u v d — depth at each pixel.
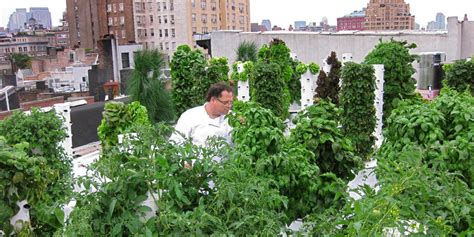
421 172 1.95
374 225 1.57
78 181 1.95
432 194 1.88
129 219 1.86
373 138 4.97
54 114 4.00
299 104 7.98
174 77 6.85
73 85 22.41
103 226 1.86
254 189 2.01
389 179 1.94
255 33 14.66
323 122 3.20
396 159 2.55
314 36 13.34
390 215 1.60
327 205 2.84
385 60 5.48
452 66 6.02
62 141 4.07
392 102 5.47
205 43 16.84
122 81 12.89
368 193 1.95
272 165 2.77
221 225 1.83
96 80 16.92
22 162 2.59
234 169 2.06
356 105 4.88
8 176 2.51
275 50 7.64
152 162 2.00
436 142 2.58
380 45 5.75
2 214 2.45
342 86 5.05
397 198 1.82
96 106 6.52
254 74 6.31
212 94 3.31
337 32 13.38
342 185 2.60
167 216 1.82
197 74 6.64
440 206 1.89
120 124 4.93
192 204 2.05
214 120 3.38
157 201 1.96
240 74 6.61
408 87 5.54
